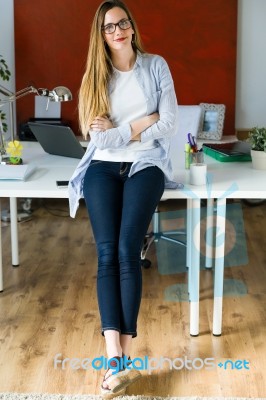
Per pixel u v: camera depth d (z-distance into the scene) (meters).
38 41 6.13
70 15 6.09
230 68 6.11
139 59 3.31
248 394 2.92
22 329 3.56
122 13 3.21
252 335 3.49
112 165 3.29
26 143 5.78
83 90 3.29
